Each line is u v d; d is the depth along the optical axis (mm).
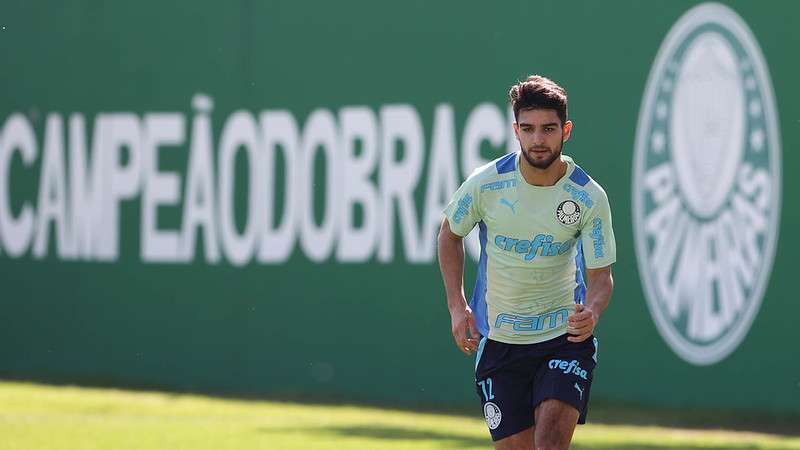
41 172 58062
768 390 47688
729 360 48125
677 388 48750
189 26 55750
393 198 52438
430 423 45312
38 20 58219
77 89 57500
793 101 47625
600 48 49812
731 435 43594
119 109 56812
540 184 21406
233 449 36531
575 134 50125
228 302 54875
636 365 49406
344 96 53250
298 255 53844
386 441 38688
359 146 53000
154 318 56094
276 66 54344
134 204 56500
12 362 58438
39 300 58062
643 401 49219
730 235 48188
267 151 54406
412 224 52062
